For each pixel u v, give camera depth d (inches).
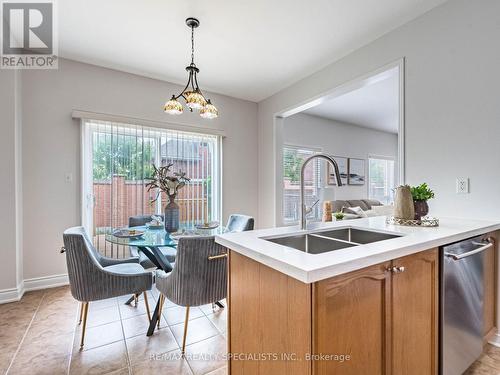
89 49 106.5
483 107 70.6
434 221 65.5
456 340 53.6
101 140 119.8
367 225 65.6
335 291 34.0
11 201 95.5
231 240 48.9
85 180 115.9
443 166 78.5
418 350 46.3
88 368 60.5
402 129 88.3
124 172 124.4
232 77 133.6
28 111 105.7
